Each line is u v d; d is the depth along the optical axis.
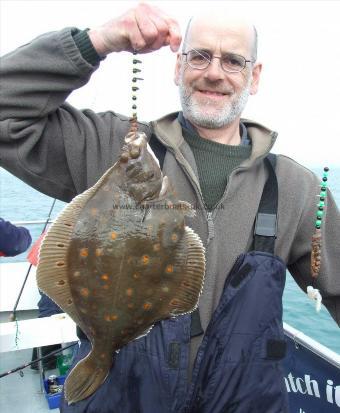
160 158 0.74
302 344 0.99
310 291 0.69
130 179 0.60
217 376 0.64
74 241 0.58
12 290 1.83
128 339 0.60
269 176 0.75
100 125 0.74
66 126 0.71
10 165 0.69
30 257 1.28
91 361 0.59
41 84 0.65
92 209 0.59
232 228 0.71
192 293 0.60
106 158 0.73
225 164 0.75
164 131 0.76
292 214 0.74
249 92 0.75
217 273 0.70
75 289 0.58
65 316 1.25
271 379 0.65
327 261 0.77
